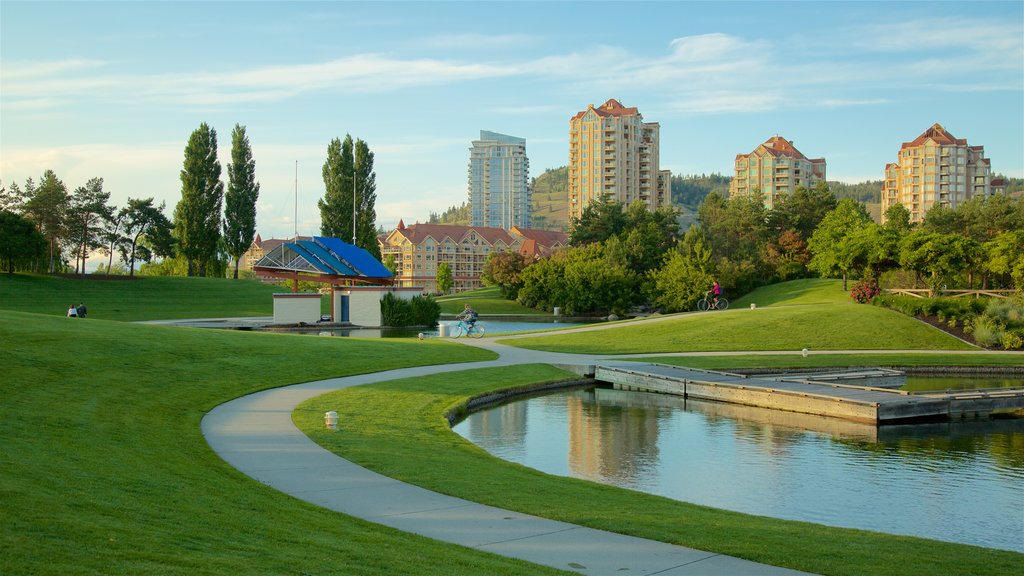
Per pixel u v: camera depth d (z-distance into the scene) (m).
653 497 17.09
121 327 36.62
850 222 105.12
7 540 9.16
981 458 23.61
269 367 33.06
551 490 16.55
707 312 67.88
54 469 13.54
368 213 113.44
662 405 33.44
